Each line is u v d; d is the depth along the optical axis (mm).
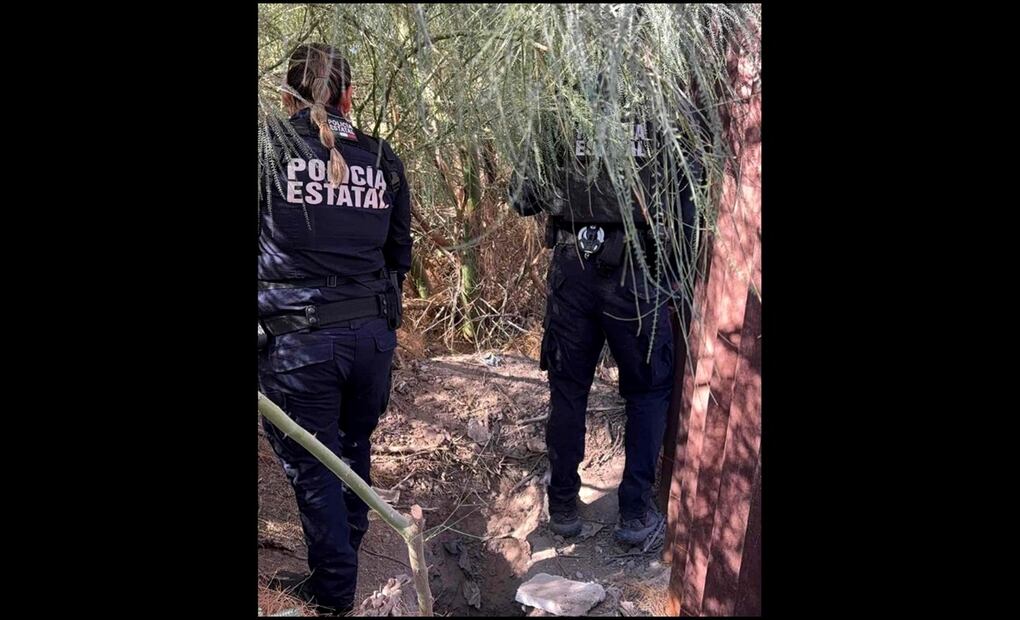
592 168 2000
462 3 1634
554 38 1731
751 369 1826
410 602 2568
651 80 1690
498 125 1888
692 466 2238
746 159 1822
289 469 2213
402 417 3383
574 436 2773
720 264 2064
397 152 2699
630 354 2557
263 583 2361
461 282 3906
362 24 2057
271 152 1970
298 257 2105
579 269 2523
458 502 3084
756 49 1770
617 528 2803
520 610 2684
